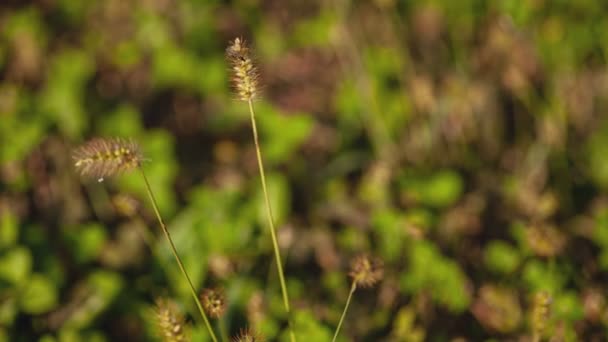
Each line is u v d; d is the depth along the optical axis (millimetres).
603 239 963
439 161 1088
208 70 1210
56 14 1380
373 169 1046
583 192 1053
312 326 880
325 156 1121
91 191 1062
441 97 1123
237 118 1151
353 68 1185
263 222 994
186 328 795
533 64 1158
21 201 1068
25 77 1237
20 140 1084
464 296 932
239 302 907
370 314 935
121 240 1013
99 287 956
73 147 1105
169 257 957
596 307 915
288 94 1238
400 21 1257
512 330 922
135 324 946
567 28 1176
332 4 1303
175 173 1056
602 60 1159
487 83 1149
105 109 1196
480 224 1023
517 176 1076
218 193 1018
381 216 979
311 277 991
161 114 1205
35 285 938
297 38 1303
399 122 1102
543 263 942
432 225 990
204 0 1337
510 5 1131
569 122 1103
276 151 1068
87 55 1293
